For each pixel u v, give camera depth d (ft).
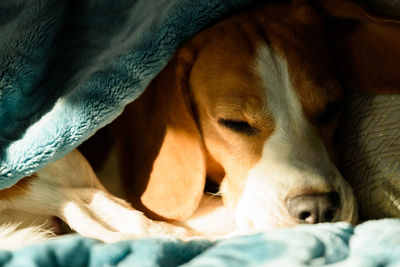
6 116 1.95
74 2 2.07
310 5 2.13
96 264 1.45
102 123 1.93
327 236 1.46
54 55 2.01
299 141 2.00
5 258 1.43
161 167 2.10
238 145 2.05
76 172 2.09
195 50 2.10
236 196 2.05
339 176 1.96
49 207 2.05
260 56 2.04
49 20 1.99
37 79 1.98
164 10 1.94
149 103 2.16
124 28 2.02
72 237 1.52
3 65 1.95
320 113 2.04
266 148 2.02
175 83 2.08
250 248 1.42
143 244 1.49
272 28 2.10
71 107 1.90
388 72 2.04
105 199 2.07
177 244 1.50
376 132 2.04
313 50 2.08
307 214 1.86
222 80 2.04
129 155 2.22
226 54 2.05
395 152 1.99
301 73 2.03
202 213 2.13
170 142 2.09
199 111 2.11
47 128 1.89
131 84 1.91
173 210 2.08
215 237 1.98
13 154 1.91
